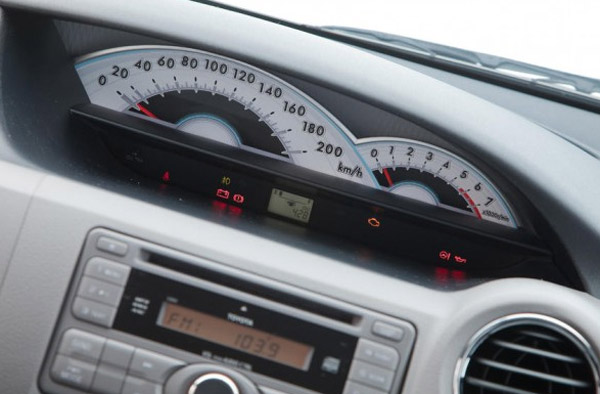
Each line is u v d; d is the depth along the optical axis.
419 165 1.33
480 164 1.28
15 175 1.16
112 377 1.12
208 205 1.32
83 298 1.13
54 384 1.13
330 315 1.12
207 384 1.11
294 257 1.14
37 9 1.26
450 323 1.10
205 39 1.24
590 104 1.38
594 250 1.18
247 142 1.38
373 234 1.36
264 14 1.45
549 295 1.09
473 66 1.41
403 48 1.43
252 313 1.12
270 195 1.37
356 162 1.35
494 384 1.09
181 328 1.12
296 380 1.11
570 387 1.08
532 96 1.40
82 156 1.36
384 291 1.13
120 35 1.35
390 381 1.11
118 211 1.15
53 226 1.14
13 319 1.14
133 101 1.40
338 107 1.33
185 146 1.37
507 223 1.31
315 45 1.23
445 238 1.34
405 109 1.22
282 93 1.35
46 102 1.34
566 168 1.20
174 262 1.14
